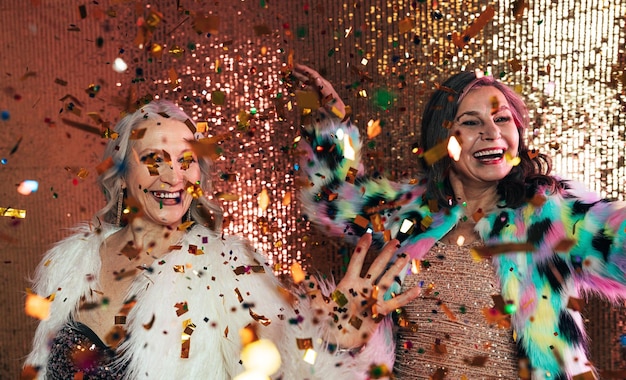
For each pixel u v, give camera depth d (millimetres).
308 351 1420
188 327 1475
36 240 3234
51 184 3213
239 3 3072
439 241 1894
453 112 1838
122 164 1645
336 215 2098
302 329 1468
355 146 2139
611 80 2844
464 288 1786
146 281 1555
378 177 2217
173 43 3098
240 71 3082
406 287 1850
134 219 1658
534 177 1852
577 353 1693
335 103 2150
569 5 2863
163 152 1573
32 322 3256
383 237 1979
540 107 2893
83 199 3205
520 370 1703
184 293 1523
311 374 1433
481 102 1795
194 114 3104
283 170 3090
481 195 1883
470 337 1750
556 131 2893
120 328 1529
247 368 1442
